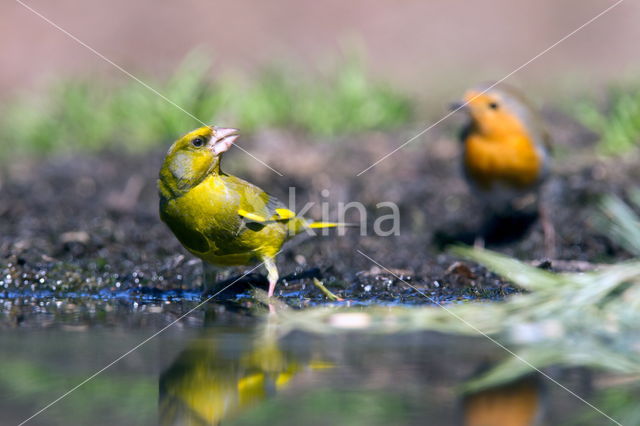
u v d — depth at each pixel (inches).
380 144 660.7
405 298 359.9
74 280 391.5
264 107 716.0
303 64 850.1
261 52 891.4
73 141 724.7
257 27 944.9
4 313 328.5
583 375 239.8
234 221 335.0
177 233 341.7
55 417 204.7
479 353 263.6
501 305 328.5
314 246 458.3
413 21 983.6
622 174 542.0
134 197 568.4
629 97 654.5
